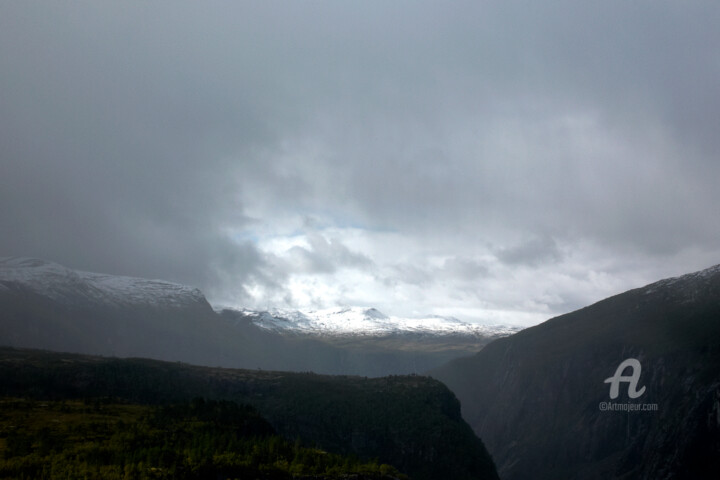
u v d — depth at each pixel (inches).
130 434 6963.6
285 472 6628.9
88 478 5565.9
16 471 5639.8
